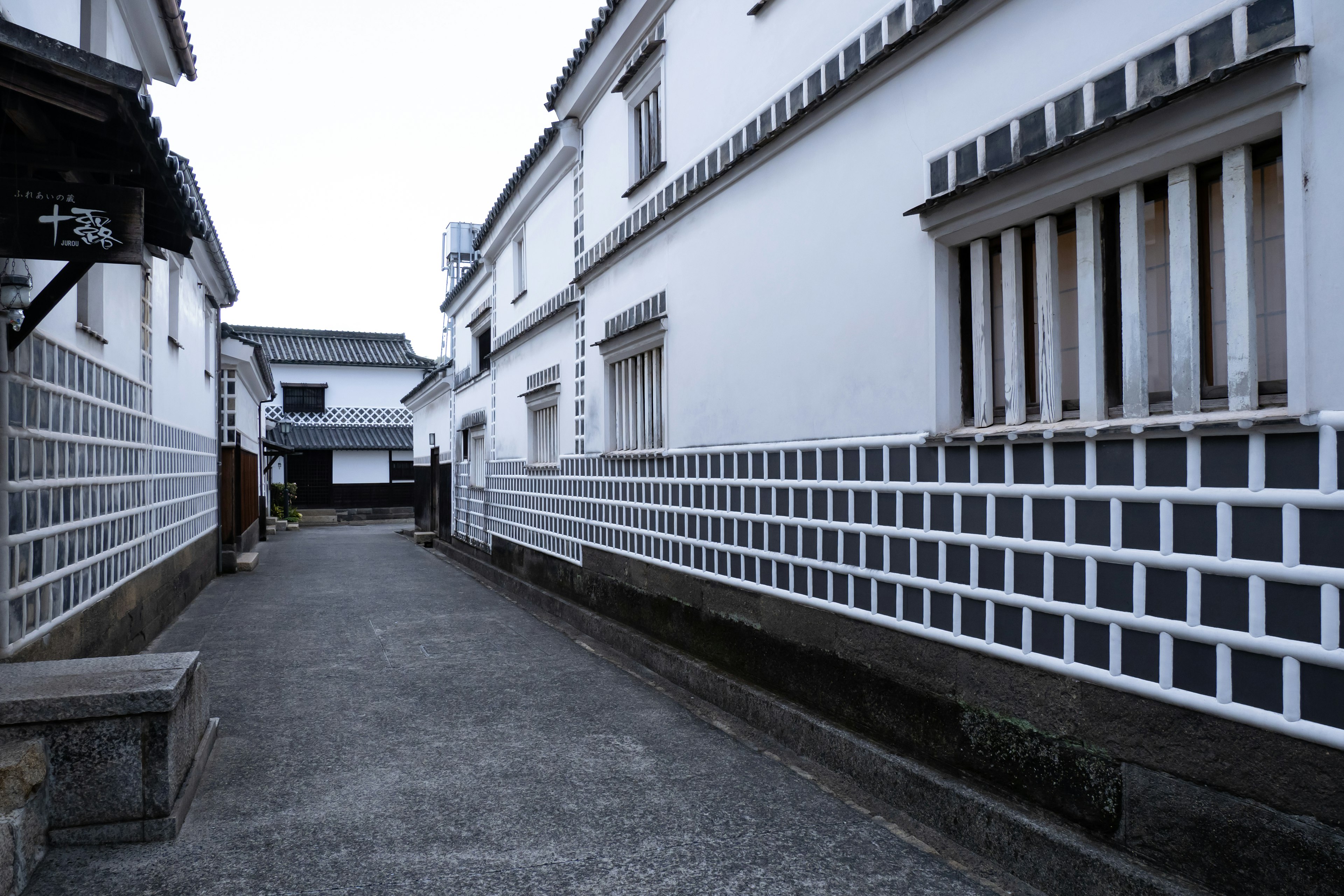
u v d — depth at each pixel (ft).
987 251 11.69
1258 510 7.83
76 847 11.19
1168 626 8.67
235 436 46.60
